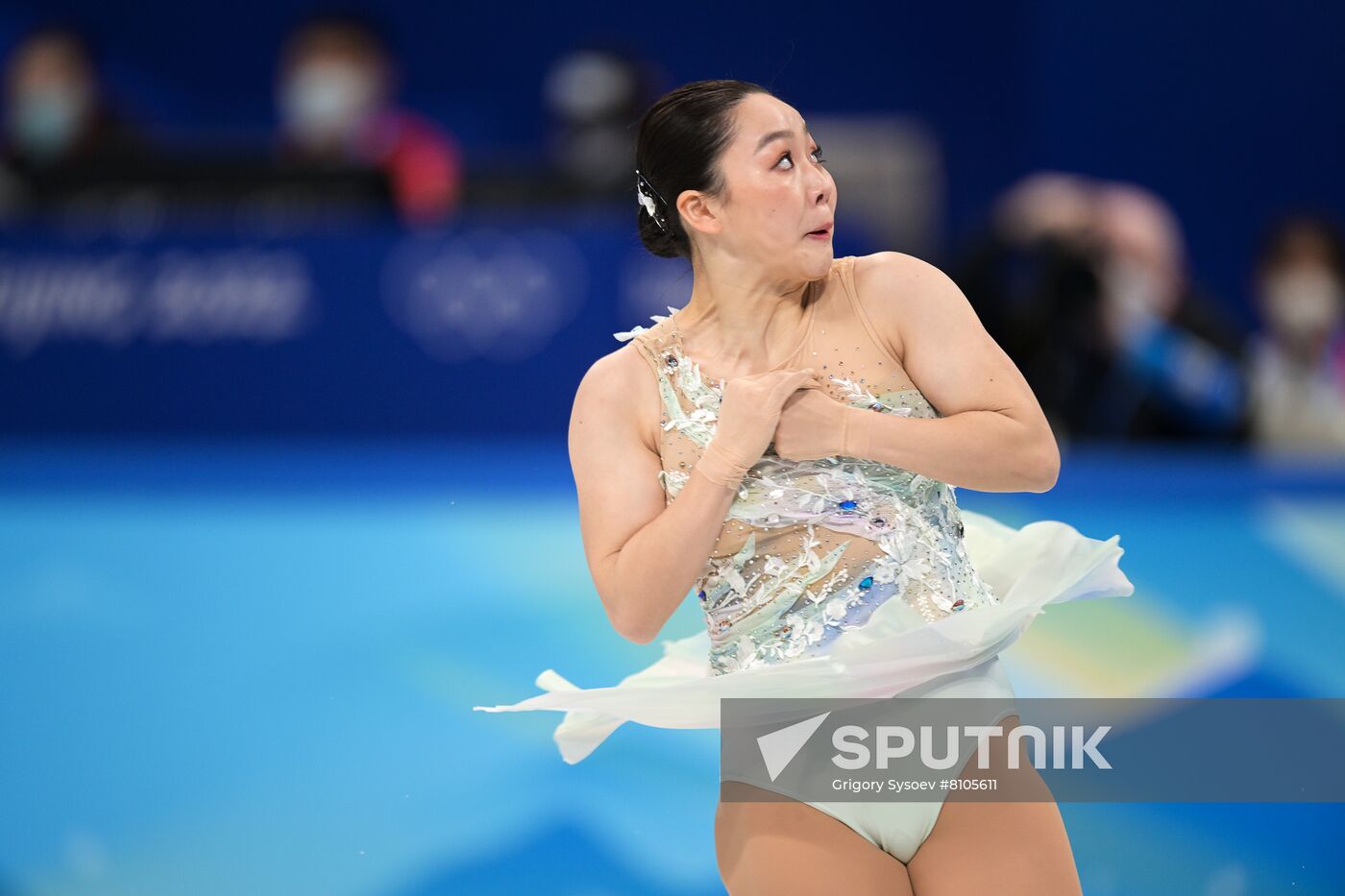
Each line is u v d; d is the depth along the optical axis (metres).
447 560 19.33
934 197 32.06
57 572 19.20
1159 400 22.55
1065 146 32.44
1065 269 22.19
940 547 9.02
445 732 14.28
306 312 23.86
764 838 8.70
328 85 27.08
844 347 9.08
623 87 25.25
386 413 23.86
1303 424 24.11
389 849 12.19
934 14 33.19
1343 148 31.83
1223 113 32.00
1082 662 15.13
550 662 15.80
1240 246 32.31
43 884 11.73
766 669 8.58
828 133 28.39
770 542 8.99
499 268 23.56
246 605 17.86
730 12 33.44
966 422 8.72
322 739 14.17
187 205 24.62
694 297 9.44
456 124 33.84
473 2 33.56
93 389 24.14
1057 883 8.50
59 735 14.44
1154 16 31.84
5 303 24.16
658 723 9.20
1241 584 17.42
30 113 27.84
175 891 11.64
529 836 12.35
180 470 23.02
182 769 13.64
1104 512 20.66
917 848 8.84
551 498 22.12
